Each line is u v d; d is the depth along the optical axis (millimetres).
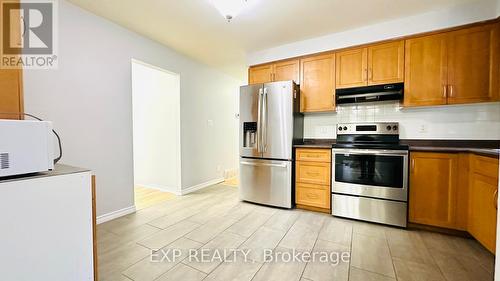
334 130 3100
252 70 3451
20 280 868
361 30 2664
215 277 1492
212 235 2119
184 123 3588
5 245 831
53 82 2051
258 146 2988
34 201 897
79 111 2238
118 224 2375
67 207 996
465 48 2207
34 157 937
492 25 2107
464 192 1980
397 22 2473
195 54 3545
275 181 2908
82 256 1051
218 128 4453
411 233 2148
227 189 3893
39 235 914
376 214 2365
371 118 2873
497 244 858
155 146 3914
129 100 2732
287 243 1962
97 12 2316
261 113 2955
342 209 2537
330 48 2854
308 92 3010
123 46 2639
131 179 2760
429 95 2352
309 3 2148
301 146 2789
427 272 1536
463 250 1815
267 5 2180
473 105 2389
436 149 2080
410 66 2428
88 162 2320
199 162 3941
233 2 1992
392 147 2271
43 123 972
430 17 2324
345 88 2752
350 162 2482
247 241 2000
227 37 2916
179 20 2480
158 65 3096
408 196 2232
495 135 2311
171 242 1979
